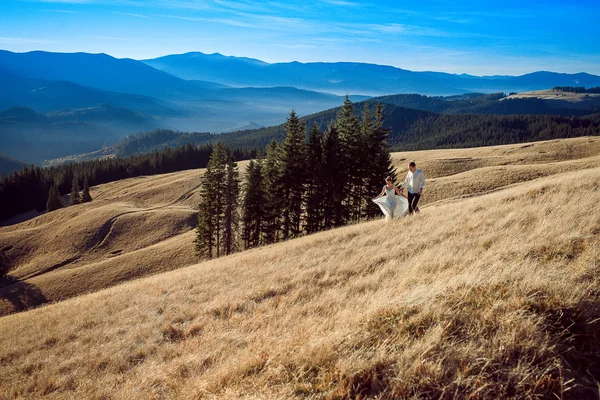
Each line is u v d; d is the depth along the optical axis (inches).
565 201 399.9
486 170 1968.5
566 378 137.3
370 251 438.3
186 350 292.8
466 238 366.6
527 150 2687.0
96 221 2800.2
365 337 181.9
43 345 418.3
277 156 1791.3
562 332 157.6
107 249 2522.1
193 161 6190.9
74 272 1999.3
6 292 1884.8
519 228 343.3
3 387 316.5
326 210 1615.4
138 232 2647.6
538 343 152.8
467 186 1761.8
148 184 4254.4
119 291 691.4
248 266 589.0
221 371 209.6
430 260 326.0
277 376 174.6
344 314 241.3
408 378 144.4
